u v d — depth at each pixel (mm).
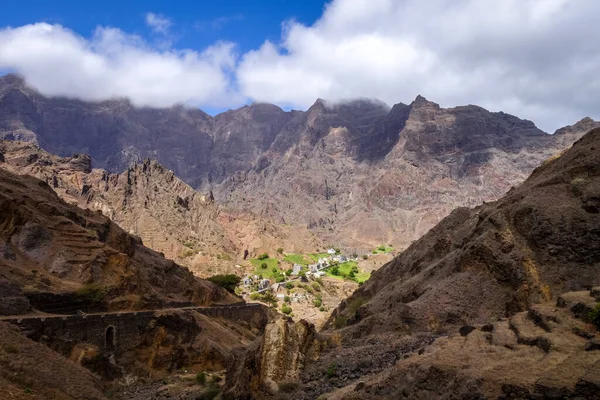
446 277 53531
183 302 85750
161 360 60344
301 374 34938
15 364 37562
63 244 66875
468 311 44906
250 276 177625
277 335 35562
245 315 98188
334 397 28078
